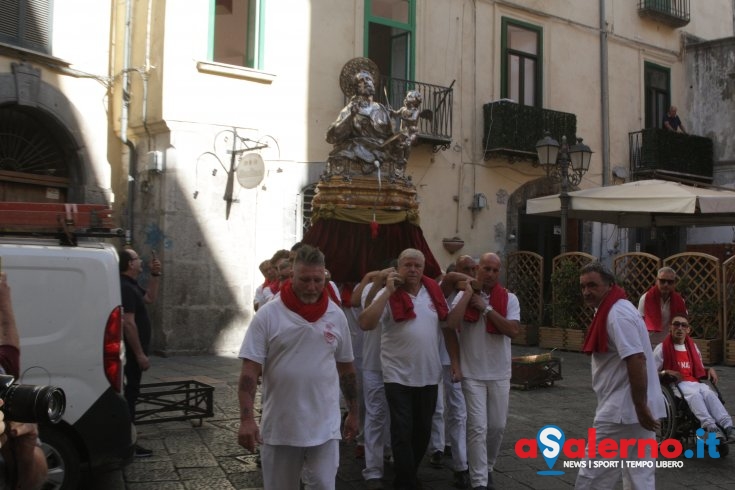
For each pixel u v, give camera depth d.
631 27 19.47
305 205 13.97
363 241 7.32
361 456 6.34
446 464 6.18
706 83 20.38
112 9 12.93
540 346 14.39
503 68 16.88
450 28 16.03
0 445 2.35
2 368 2.58
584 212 14.97
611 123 18.88
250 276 13.08
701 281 12.83
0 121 11.51
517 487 5.62
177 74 12.42
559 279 13.98
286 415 3.87
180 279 12.33
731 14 22.31
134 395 6.04
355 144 7.53
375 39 15.01
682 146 19.41
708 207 12.27
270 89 13.48
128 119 12.82
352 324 6.78
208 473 5.73
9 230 4.81
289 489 3.95
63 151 12.26
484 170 16.47
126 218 12.87
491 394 5.36
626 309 4.47
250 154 12.55
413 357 5.20
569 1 18.11
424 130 15.41
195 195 12.55
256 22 13.45
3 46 11.12
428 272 7.72
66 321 4.77
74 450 4.79
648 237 19.62
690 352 6.82
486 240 16.42
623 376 4.49
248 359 3.88
